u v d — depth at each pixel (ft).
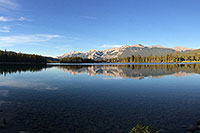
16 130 30.09
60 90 72.59
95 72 183.62
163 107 45.03
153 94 63.62
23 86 83.97
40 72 183.32
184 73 159.63
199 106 45.88
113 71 197.16
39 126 32.01
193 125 31.07
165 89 74.54
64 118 36.45
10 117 36.88
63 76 137.90
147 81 102.78
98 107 45.29
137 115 38.37
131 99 55.16
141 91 70.03
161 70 206.59
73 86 84.07
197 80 106.32
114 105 47.19
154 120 35.06
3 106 46.01
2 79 114.83
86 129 30.73
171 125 32.35
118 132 29.37
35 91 70.13
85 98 56.75
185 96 59.82
